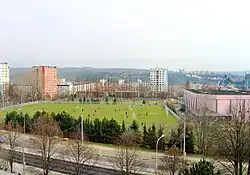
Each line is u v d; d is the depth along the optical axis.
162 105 148.00
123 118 105.81
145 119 103.94
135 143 64.06
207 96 109.31
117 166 55.47
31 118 89.38
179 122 88.88
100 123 78.44
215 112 103.75
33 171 56.47
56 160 60.69
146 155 64.62
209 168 33.09
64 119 82.69
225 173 42.44
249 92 118.69
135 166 54.25
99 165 58.47
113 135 75.81
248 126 51.03
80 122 81.69
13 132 81.25
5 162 60.84
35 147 70.12
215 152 52.56
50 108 131.50
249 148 41.66
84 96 176.00
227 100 107.19
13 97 161.88
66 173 54.66
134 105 148.50
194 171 33.09
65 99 175.38
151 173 53.00
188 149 67.00
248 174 40.78
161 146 69.69
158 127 85.25
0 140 73.00
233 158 41.62
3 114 111.94
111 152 66.62
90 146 70.38
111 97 189.25
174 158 46.88
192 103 130.25
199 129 73.81
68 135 79.44
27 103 151.75
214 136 58.00
